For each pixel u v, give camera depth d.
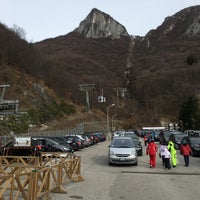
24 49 80.50
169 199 10.25
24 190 9.18
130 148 19.80
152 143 18.83
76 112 89.50
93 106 119.06
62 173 12.23
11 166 13.58
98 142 52.31
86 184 13.00
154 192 11.38
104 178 14.66
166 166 18.02
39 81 80.31
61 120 72.25
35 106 63.53
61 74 101.75
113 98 144.25
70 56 173.88
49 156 16.55
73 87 106.81
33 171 8.82
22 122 51.12
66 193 11.06
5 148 21.64
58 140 28.48
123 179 14.38
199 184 13.09
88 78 147.62
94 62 174.00
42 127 57.69
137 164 20.12
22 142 21.56
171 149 18.97
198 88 149.62
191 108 87.50
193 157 25.12
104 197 10.50
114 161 19.23
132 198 10.38
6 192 10.30
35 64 83.25
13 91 61.38
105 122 96.19
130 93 163.12
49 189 10.24
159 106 147.88
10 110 34.75
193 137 27.39
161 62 189.75
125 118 136.38
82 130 74.12
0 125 43.62
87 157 25.33
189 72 160.62
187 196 10.70
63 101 84.56
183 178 14.71
